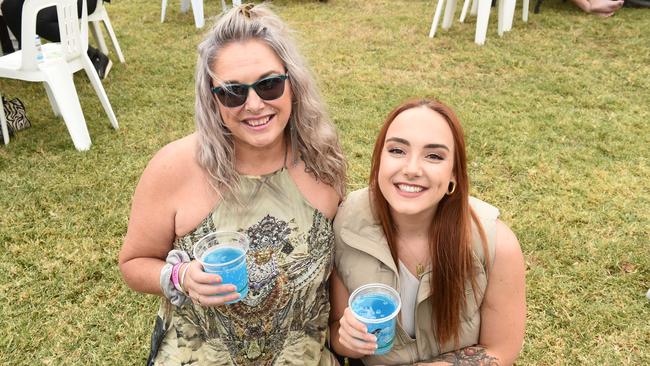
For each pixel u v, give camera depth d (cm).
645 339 258
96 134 469
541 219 346
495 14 777
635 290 288
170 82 579
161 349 181
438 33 712
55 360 255
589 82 555
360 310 151
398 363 182
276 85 151
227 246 151
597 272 300
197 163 163
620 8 793
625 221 343
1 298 289
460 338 176
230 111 152
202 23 755
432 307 170
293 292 172
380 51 655
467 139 443
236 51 149
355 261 175
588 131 459
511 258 165
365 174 403
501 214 352
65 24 435
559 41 671
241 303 168
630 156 419
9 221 351
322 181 176
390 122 162
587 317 271
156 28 765
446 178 154
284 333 177
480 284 166
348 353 192
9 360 255
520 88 546
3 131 450
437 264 164
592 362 247
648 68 586
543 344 258
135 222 171
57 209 364
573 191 376
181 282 153
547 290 288
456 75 582
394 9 835
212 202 166
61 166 416
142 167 416
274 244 169
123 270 177
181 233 170
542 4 820
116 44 626
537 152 425
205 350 176
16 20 566
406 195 155
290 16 804
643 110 495
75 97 449
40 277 304
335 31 733
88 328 273
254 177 166
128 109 517
